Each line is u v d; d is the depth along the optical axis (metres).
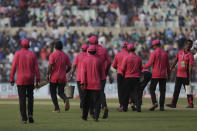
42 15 139.62
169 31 131.62
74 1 144.62
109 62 49.47
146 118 48.56
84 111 44.91
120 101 58.00
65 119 47.69
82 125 41.53
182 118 48.62
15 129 38.56
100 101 45.09
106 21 138.12
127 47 56.47
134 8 143.50
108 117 49.59
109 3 144.50
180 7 146.25
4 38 128.88
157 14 143.25
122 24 138.38
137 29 136.50
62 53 56.81
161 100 59.22
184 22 142.25
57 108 57.38
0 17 139.12
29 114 43.62
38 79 43.47
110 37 128.88
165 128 39.03
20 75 42.69
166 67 59.50
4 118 49.25
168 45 128.12
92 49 42.62
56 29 130.25
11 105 71.31
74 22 138.25
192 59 62.03
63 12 141.75
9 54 124.19
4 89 102.44
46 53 121.94
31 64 42.97
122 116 50.94
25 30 135.00
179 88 62.72
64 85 57.12
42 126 40.88
